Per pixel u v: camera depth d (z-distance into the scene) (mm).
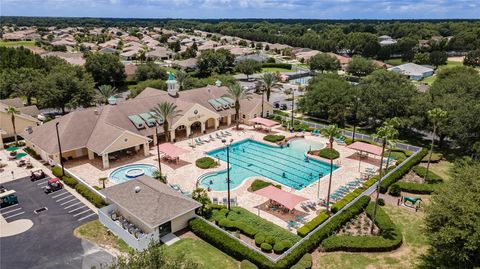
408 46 190625
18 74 94375
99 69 119625
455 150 66000
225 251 35875
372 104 74000
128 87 124250
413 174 55500
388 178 51625
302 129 76688
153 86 95938
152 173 53438
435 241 29984
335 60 156375
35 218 41594
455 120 59594
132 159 60188
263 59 173000
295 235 38312
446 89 71812
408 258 35281
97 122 63250
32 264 33781
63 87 83500
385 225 39875
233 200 46344
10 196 44438
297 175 55531
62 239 37688
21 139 70250
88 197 45594
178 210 38938
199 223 39281
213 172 55469
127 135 58094
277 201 42188
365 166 58094
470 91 69375
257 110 82000
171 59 187250
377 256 35688
